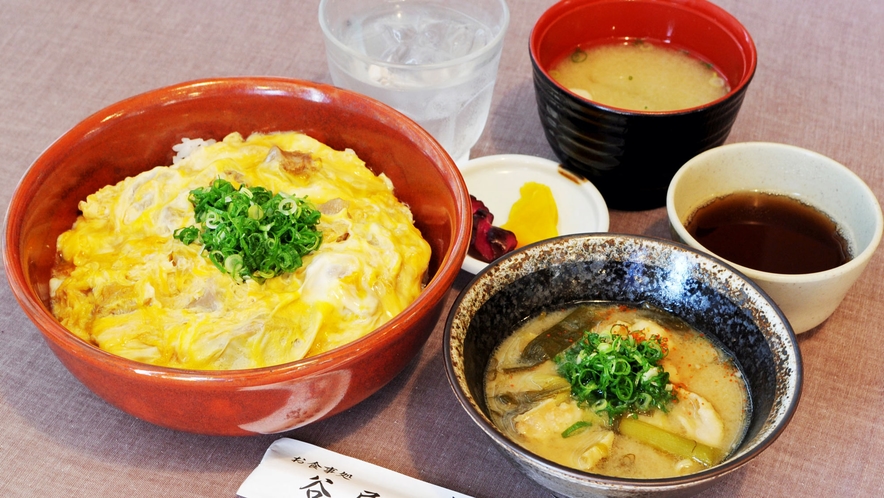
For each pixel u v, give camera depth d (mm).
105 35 682
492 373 471
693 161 529
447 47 588
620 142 534
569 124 545
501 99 649
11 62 659
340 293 463
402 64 553
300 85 528
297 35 688
